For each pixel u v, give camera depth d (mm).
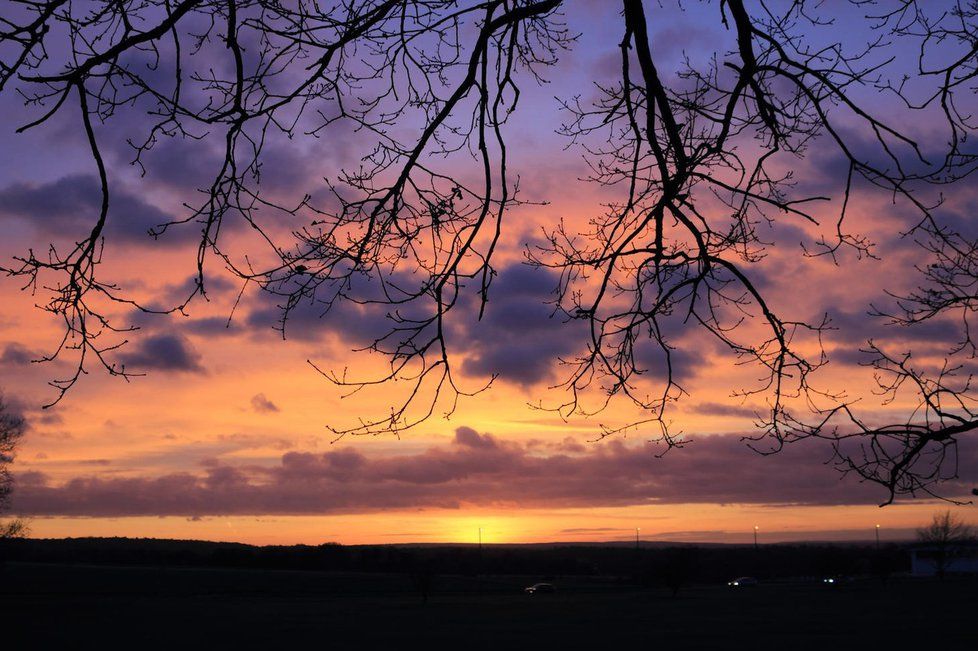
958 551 107375
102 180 4254
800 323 5180
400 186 4699
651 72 4844
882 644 33469
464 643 36688
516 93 5000
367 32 4961
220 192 4609
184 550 148875
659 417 5508
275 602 66000
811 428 5430
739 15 4855
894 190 5133
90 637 39375
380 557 139125
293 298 4742
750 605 59906
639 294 5348
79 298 4340
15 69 4113
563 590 89125
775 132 5094
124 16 4371
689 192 5227
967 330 6340
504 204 4809
